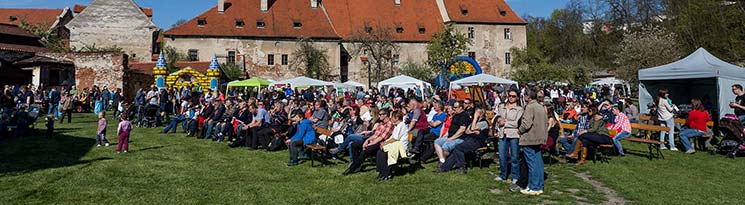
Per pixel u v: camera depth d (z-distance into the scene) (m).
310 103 15.66
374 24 58.44
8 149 12.60
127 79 32.38
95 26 51.19
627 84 45.28
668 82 20.28
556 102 24.53
